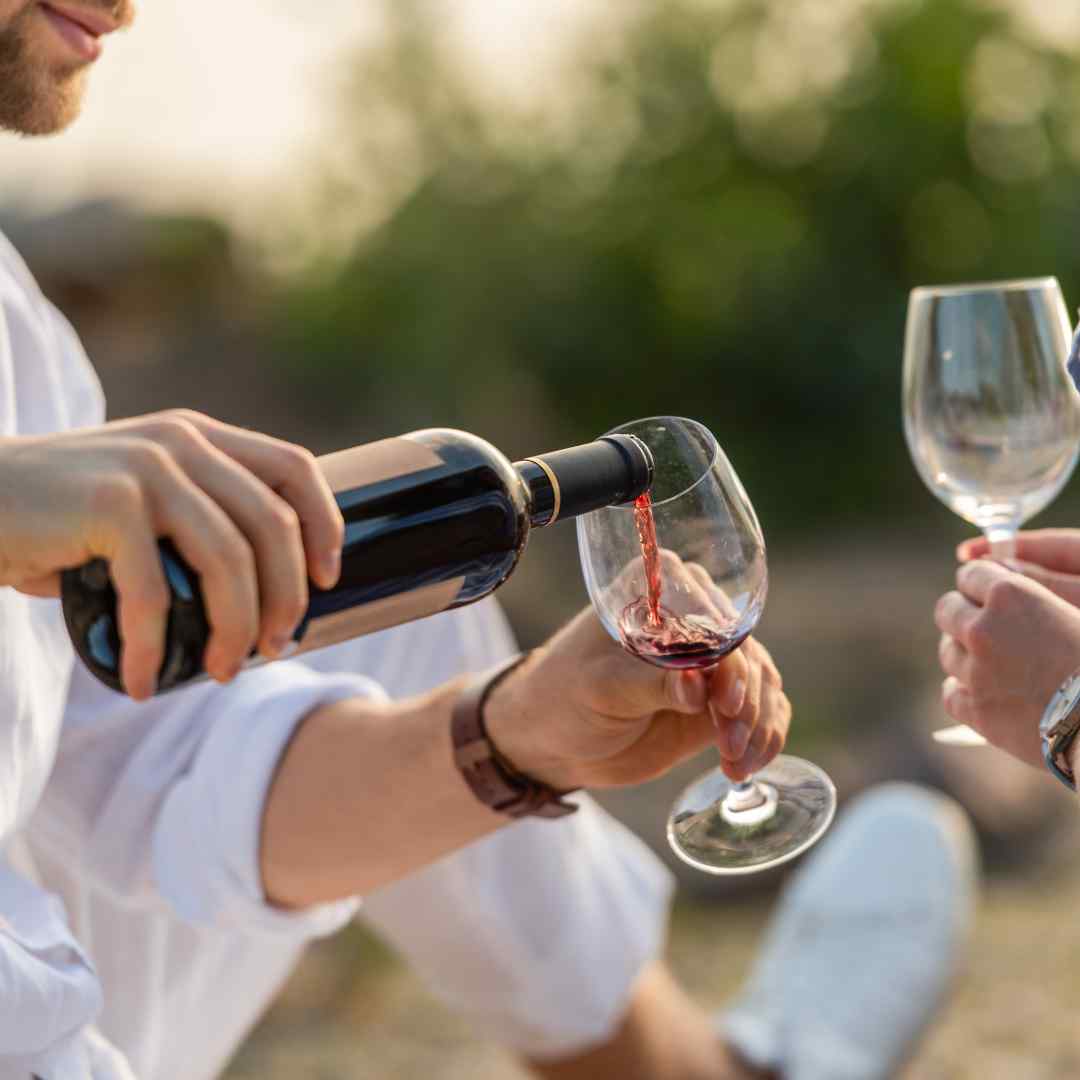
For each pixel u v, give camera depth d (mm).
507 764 1470
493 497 1087
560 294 6684
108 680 992
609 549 1204
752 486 6387
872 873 2721
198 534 926
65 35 1430
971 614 1370
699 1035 2332
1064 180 6621
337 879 1597
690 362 6559
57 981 1299
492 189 7059
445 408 6832
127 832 1673
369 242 7305
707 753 4062
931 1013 2580
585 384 6691
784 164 6711
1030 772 3754
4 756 1416
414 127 7305
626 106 6914
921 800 2896
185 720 1688
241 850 1596
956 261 6531
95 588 965
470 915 2025
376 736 1559
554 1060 2168
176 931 1784
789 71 6805
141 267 6996
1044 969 3072
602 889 2129
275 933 1647
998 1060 2762
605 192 6848
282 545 946
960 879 2725
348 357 7121
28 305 1528
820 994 2543
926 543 6102
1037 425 1589
